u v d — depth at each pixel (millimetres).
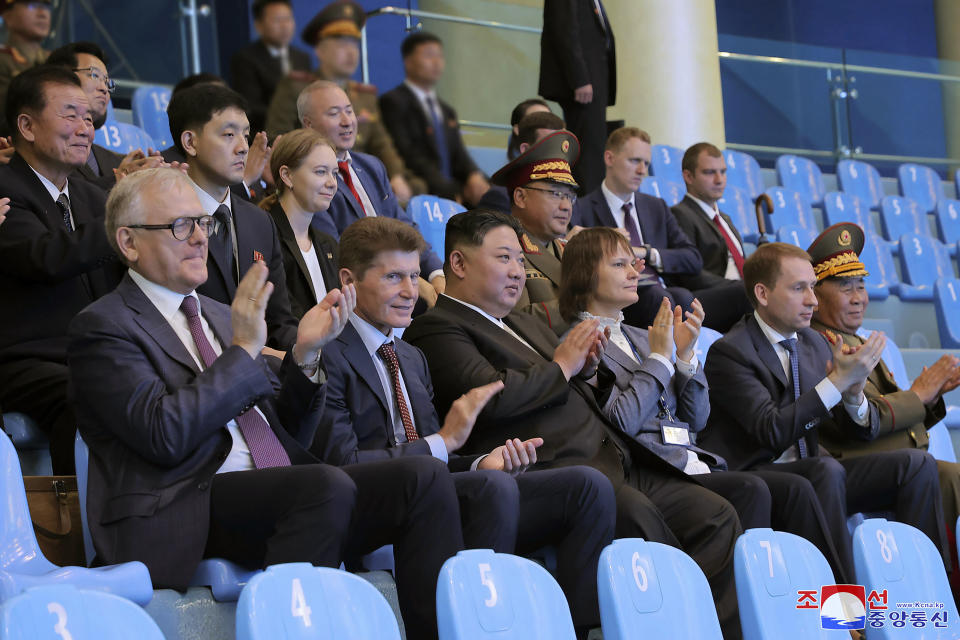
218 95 4797
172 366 3424
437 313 4570
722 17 16844
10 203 4555
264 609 2209
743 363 5164
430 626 3391
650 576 2824
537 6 10570
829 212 11062
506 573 2570
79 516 3748
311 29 7492
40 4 6844
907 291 9812
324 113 6090
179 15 9531
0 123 5867
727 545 4234
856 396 5215
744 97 12156
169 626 3193
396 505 3428
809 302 5227
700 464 4738
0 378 4383
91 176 5242
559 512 3896
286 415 3605
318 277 5293
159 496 3270
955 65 12844
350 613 2322
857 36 17172
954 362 5512
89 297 4586
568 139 6055
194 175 4801
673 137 11391
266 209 5309
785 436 4984
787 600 3113
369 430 3998
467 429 3957
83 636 2041
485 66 10227
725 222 7918
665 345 4742
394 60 9688
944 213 11523
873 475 5082
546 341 4758
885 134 12531
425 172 7660
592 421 4469
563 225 6012
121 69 9305
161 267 3518
